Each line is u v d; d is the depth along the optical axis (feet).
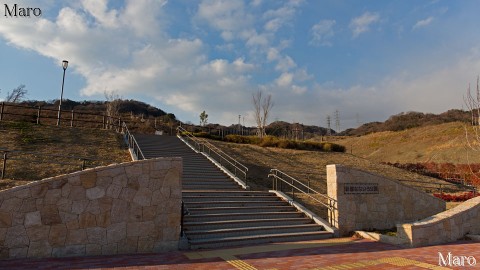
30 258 22.39
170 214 28.02
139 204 26.81
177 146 74.95
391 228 39.86
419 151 180.65
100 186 25.55
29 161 46.78
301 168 80.12
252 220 35.55
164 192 28.07
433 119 263.90
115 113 143.23
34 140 58.59
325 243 31.58
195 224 32.09
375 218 39.40
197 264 22.30
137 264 21.85
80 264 21.30
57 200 23.88
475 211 36.27
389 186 41.27
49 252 23.16
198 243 28.66
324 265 22.30
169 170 28.63
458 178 93.91
